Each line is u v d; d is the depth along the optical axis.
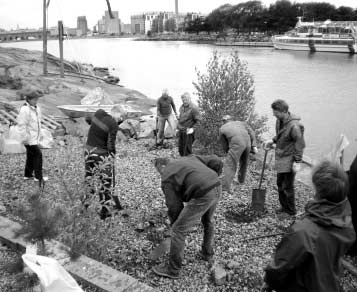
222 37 146.12
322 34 79.31
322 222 2.84
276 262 2.94
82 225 4.56
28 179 7.30
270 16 134.50
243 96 9.65
